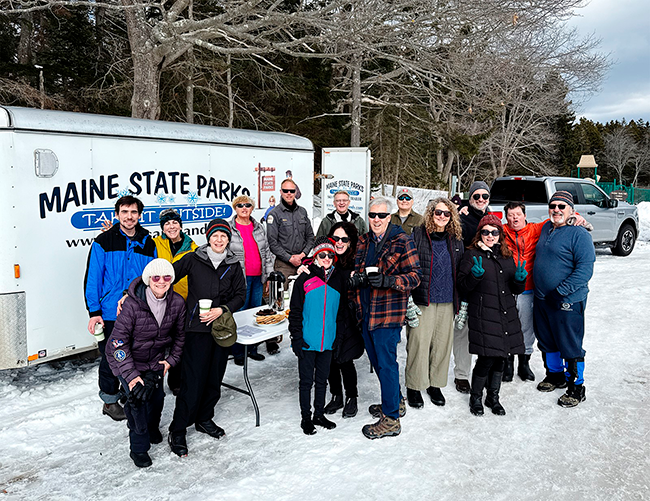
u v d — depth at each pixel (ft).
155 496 10.42
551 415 14.33
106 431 13.28
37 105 50.34
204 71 58.18
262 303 19.16
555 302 14.96
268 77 59.77
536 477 11.29
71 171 15.12
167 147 17.97
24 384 16.17
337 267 13.43
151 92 33.91
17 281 14.07
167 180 18.08
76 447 12.46
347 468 11.46
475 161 123.85
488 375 14.79
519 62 38.86
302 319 12.99
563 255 14.69
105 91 52.44
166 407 14.70
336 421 13.89
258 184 21.91
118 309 11.45
